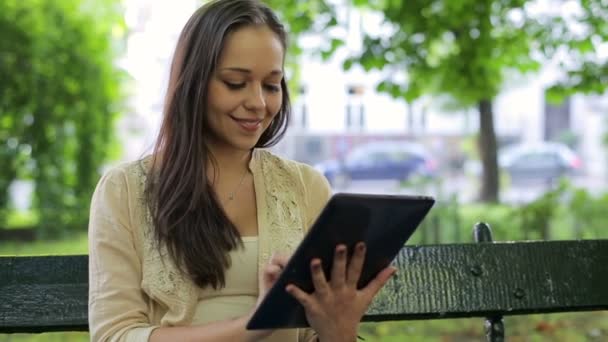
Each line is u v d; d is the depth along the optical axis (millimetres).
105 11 13641
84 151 13359
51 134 13039
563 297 2592
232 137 2129
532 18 8305
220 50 2092
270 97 2154
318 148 27938
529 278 2592
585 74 8211
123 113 14797
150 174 2176
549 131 33469
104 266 2121
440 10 7957
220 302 2133
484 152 13977
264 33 2123
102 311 2088
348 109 27906
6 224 13070
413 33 7926
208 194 2135
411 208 1842
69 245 11734
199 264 2076
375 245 1865
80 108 13312
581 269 2625
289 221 2234
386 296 2494
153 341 2014
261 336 2002
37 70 12922
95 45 13508
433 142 28859
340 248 1796
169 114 2170
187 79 2131
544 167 26812
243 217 2215
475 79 8375
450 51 8656
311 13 7969
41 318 2340
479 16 8023
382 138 28438
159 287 2084
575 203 9344
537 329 5594
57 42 13086
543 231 8750
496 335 2590
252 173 2254
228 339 1985
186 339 2002
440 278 2543
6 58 12781
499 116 33344
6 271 2367
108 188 2180
